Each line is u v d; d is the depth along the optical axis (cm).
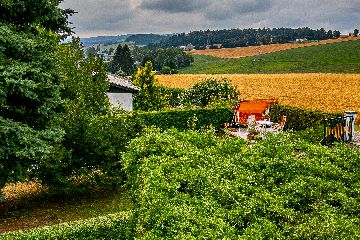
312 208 610
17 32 1170
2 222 1208
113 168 1409
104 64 1831
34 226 1178
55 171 1310
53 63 1209
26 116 1155
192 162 796
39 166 1304
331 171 731
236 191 655
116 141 1374
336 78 6022
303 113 2292
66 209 1316
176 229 547
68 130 1331
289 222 569
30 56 1154
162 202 624
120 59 10275
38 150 1010
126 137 1400
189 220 564
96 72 1798
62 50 1683
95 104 1738
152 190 668
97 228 960
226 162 800
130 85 2850
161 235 562
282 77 6644
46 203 1377
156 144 917
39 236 921
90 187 1480
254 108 2320
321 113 2164
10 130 988
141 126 1496
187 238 509
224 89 3189
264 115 2256
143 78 3238
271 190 697
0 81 988
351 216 583
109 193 1464
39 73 1075
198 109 2614
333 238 502
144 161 833
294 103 3812
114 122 1443
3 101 995
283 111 2477
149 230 594
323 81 5700
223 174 740
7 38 1059
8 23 1184
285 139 890
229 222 564
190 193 683
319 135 1552
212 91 3177
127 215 1009
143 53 13800
